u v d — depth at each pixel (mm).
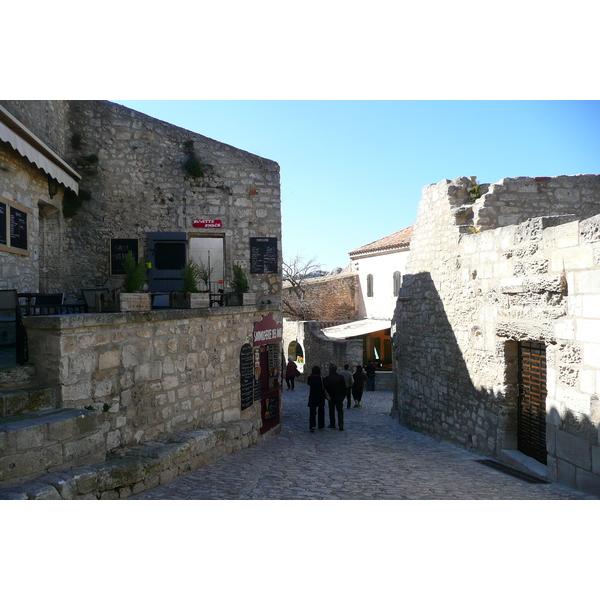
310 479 5852
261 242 11461
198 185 11312
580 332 5457
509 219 8859
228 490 5277
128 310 5938
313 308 28406
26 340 5008
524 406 7168
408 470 6547
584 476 5375
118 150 11094
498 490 5355
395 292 25484
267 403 9898
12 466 4102
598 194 9008
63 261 10648
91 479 4469
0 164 7906
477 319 8219
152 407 6309
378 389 20125
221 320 8078
